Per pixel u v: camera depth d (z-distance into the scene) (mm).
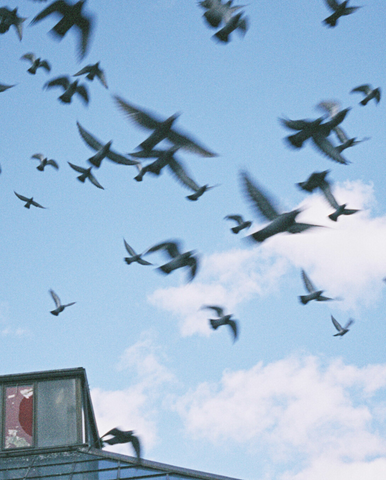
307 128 12922
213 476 21500
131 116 11734
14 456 25062
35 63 19156
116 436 15367
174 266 15258
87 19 10477
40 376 28047
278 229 9789
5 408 27031
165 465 22141
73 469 22828
